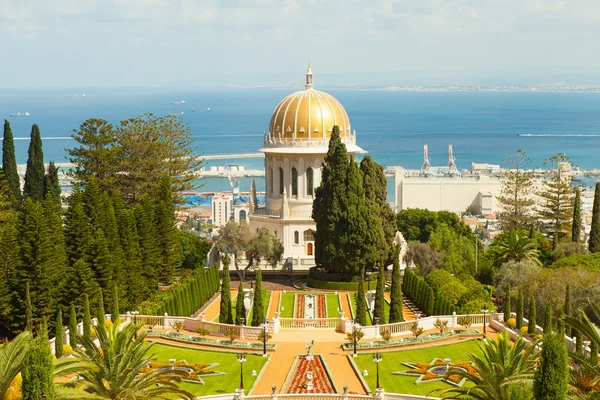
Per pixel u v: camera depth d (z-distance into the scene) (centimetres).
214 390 9075
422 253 15425
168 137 18025
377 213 14950
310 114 18175
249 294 13762
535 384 6294
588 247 15850
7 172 15862
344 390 8612
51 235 11106
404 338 10981
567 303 10612
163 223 14112
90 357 7456
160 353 10400
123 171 17475
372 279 14875
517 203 19062
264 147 18662
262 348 10581
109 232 12219
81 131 16962
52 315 10894
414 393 8931
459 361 10062
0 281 10500
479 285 13262
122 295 11981
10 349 6316
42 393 5672
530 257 14500
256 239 15688
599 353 8931
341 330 11475
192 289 12875
